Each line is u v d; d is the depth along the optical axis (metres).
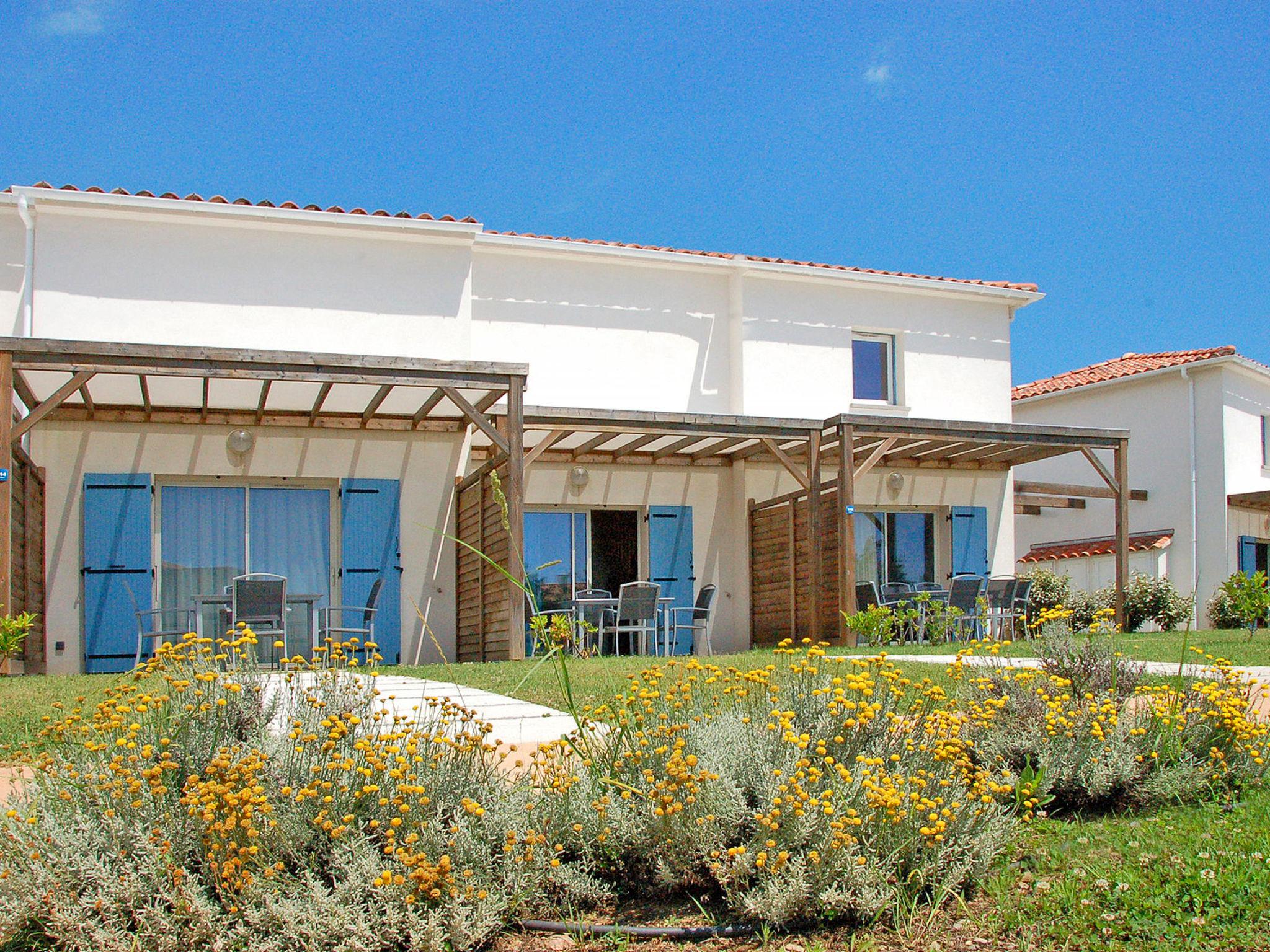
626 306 14.72
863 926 3.38
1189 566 18.67
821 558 13.36
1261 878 3.51
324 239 12.98
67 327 11.97
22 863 3.07
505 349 14.05
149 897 3.03
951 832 3.65
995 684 5.48
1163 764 4.80
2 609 9.11
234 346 12.52
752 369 15.16
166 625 12.48
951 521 16.25
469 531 12.96
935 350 16.36
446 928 3.11
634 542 14.88
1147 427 19.52
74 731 4.13
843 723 4.03
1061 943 3.20
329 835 3.33
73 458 12.14
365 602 13.00
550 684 7.68
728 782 3.68
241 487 12.92
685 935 3.33
